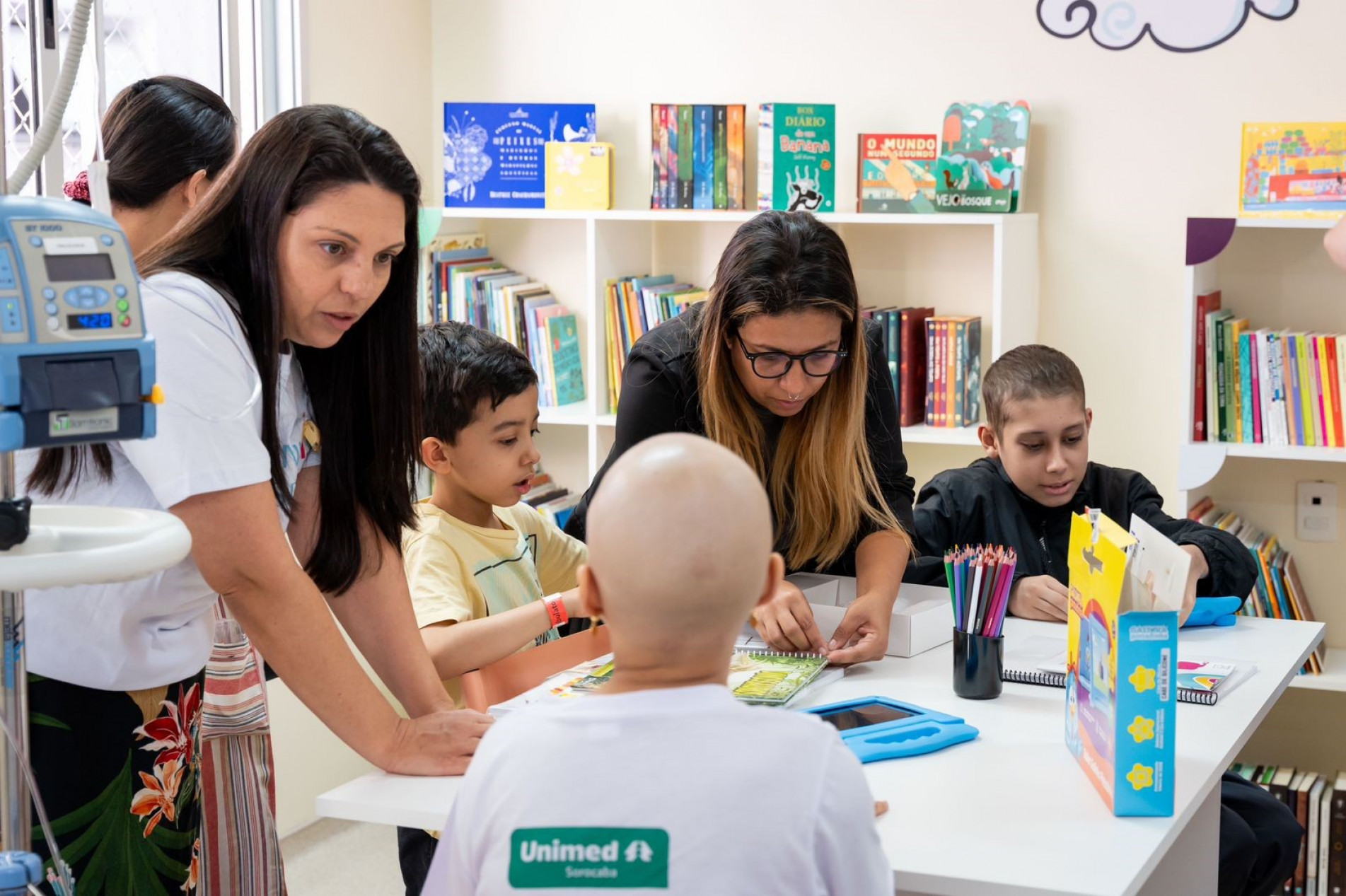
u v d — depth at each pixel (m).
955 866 1.25
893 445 2.24
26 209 0.94
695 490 1.06
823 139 3.36
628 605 1.07
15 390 0.92
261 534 1.40
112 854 1.46
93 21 2.78
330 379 1.61
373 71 3.66
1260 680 1.82
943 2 3.40
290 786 3.40
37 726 1.41
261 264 1.42
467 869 1.05
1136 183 3.29
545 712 1.08
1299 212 3.01
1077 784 1.45
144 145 1.99
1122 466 3.38
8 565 0.89
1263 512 3.30
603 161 3.54
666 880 0.99
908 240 3.49
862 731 1.56
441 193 3.95
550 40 3.77
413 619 1.69
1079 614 1.51
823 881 1.03
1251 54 3.17
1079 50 3.30
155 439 1.33
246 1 3.32
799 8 3.52
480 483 2.05
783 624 1.85
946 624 2.01
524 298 3.68
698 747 1.03
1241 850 2.11
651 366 2.04
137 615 1.42
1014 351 2.63
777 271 1.86
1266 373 3.04
